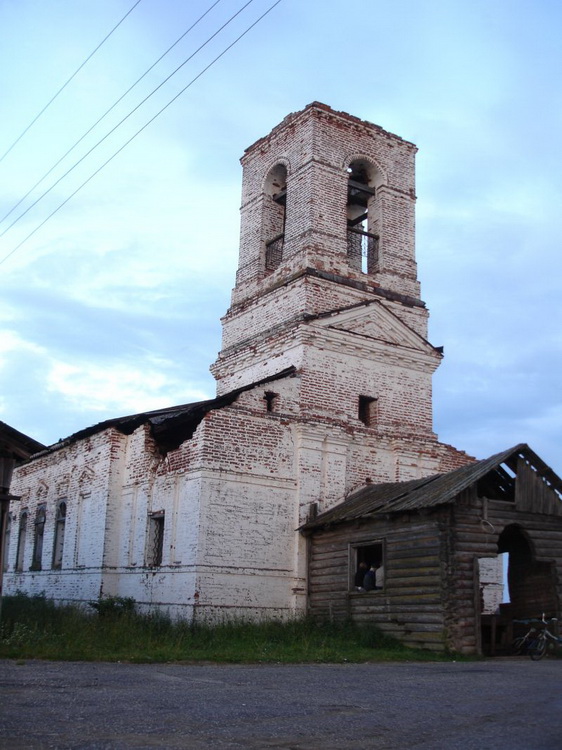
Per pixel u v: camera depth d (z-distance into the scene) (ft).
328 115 90.99
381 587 64.90
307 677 39.24
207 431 70.23
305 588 72.02
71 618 58.85
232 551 68.95
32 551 94.53
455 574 57.72
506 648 64.44
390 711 28.12
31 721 24.11
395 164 95.14
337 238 86.99
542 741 22.81
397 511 61.77
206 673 39.75
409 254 92.53
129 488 78.95
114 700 28.73
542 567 67.21
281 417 75.25
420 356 86.99
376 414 83.10
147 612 70.33
